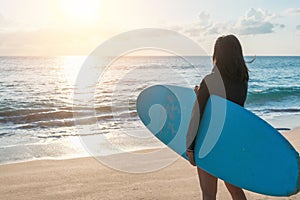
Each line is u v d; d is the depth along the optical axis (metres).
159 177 4.52
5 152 6.27
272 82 25.14
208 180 2.81
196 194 3.95
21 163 5.34
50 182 4.42
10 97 14.49
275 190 2.78
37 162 5.39
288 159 2.75
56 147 6.71
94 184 4.30
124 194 3.97
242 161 2.73
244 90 2.79
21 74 24.86
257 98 16.14
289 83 24.11
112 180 4.44
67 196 3.94
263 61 58.06
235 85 2.73
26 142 7.23
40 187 4.25
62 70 28.88
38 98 14.18
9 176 4.68
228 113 2.69
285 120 10.27
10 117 10.26
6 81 20.39
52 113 10.80
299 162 2.76
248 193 3.89
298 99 15.79
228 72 2.69
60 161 5.45
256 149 2.73
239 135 2.71
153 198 3.84
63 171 4.88
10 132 8.37
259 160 2.74
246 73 2.77
